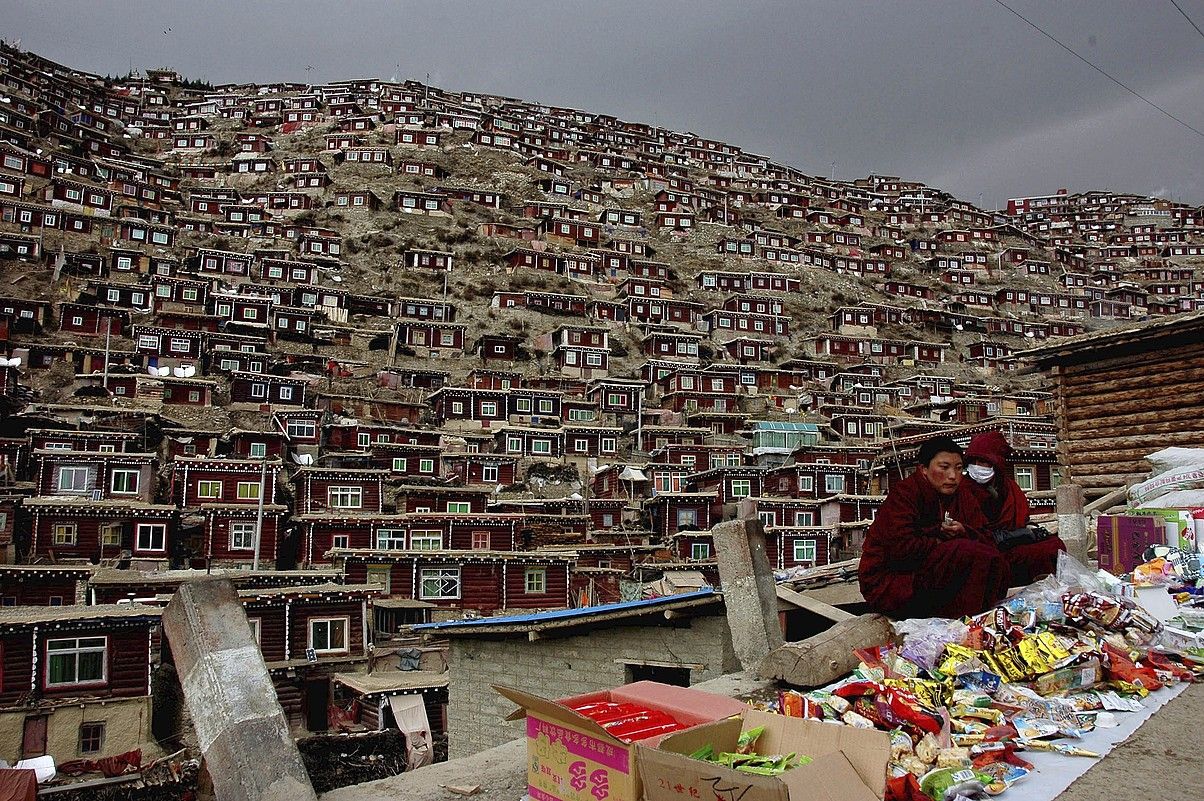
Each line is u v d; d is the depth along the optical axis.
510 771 4.51
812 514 51.75
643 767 3.17
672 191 146.50
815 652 6.22
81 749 24.05
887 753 3.45
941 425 67.12
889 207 166.12
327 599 30.73
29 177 94.25
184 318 76.50
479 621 13.65
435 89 175.12
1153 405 16.70
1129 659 5.96
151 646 27.52
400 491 52.06
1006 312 125.50
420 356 88.31
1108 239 164.38
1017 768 4.20
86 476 44.69
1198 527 9.02
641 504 57.97
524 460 66.12
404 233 115.88
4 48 139.38
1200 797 3.83
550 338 91.69
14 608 26.84
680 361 93.06
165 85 166.25
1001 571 6.95
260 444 54.62
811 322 113.00
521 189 136.62
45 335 69.94
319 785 22.20
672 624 11.98
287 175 125.12
